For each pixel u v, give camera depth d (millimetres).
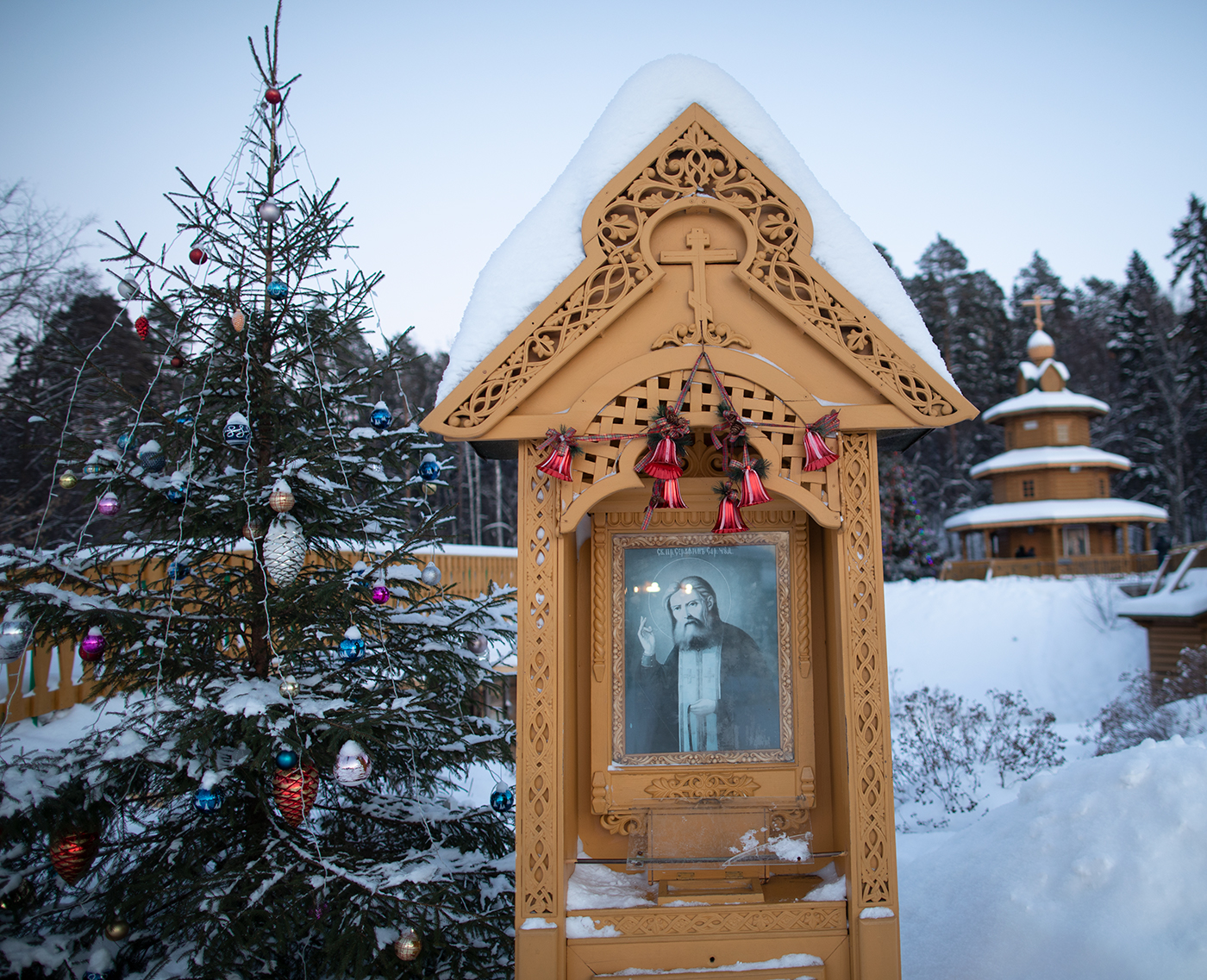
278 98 4164
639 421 3490
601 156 3568
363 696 3830
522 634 3455
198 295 3961
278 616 3840
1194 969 3305
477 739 4059
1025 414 33875
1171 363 41562
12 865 3414
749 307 3576
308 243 4188
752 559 4141
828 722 4141
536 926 3365
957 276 48156
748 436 3461
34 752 3564
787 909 3533
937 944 4254
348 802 4289
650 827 3863
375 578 3883
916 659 23016
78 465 3783
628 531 4117
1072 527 33031
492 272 3555
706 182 3557
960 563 30812
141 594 3793
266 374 4023
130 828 4750
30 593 3141
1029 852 4395
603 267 3514
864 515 3523
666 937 3494
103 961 3320
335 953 3545
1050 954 3736
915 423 3447
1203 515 42969
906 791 9289
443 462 4602
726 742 3996
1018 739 9781
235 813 3830
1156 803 4137
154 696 3523
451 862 3984
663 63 3656
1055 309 53406
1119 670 20750
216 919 3209
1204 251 39312
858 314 3490
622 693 4016
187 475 3760
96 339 17406
